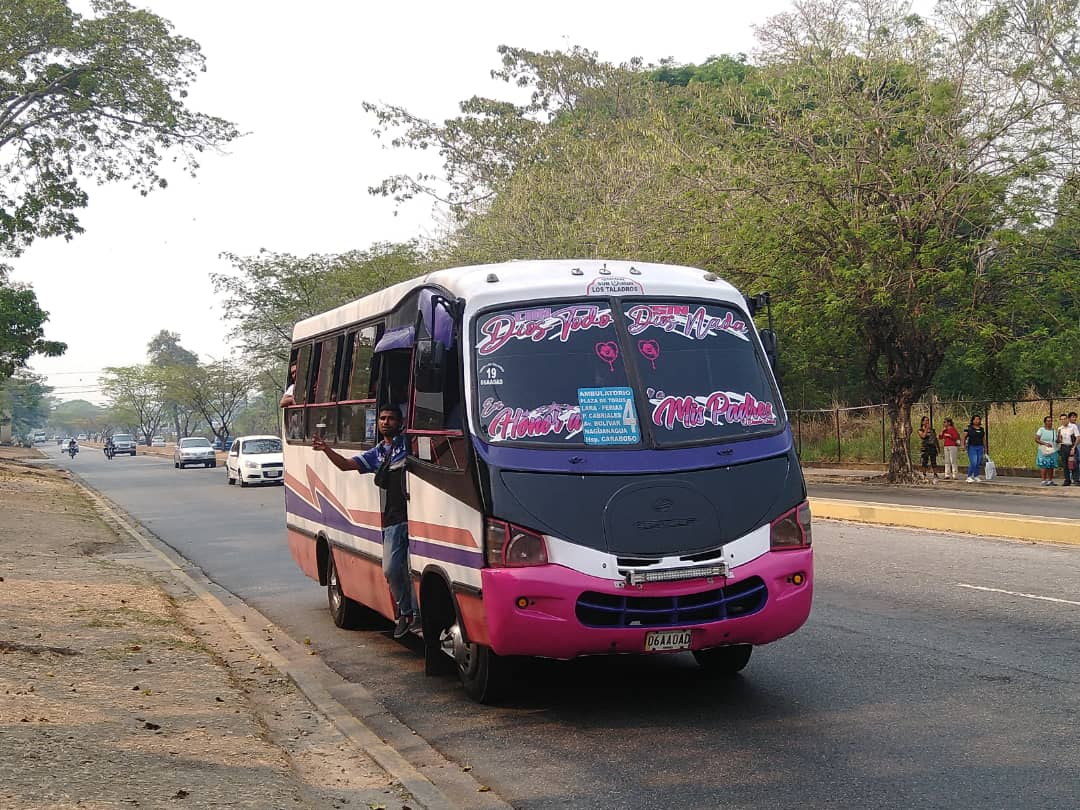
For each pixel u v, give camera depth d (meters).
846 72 29.86
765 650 9.34
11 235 36.75
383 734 7.55
